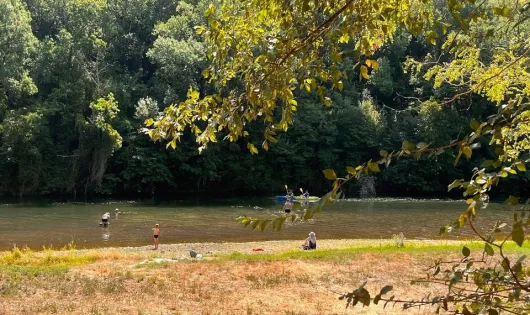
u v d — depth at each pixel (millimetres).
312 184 58250
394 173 55906
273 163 56969
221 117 4145
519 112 2611
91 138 48719
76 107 50406
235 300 11336
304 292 12070
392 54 61500
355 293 2559
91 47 52062
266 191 56906
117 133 48531
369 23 3729
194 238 27266
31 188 48062
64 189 49844
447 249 17750
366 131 57000
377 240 26406
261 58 4051
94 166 49094
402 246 19797
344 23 3590
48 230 29078
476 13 3475
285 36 3988
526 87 8633
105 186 50375
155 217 35344
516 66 8125
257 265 15188
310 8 3582
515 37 7996
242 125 4180
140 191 52312
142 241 26203
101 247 24344
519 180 50938
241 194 54906
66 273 13898
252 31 4352
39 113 47688
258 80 4062
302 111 57344
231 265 15219
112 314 10070
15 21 48500
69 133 50719
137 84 55438
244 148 55812
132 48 60750
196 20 58812
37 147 48375
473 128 2588
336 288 12391
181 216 36031
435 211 40094
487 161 2625
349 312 10266
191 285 12680
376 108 60031
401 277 13281
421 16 4098
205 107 4176
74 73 51219
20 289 11898
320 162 58156
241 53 4348
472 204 2566
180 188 55531
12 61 47562
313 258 16250
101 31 56125
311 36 3869
